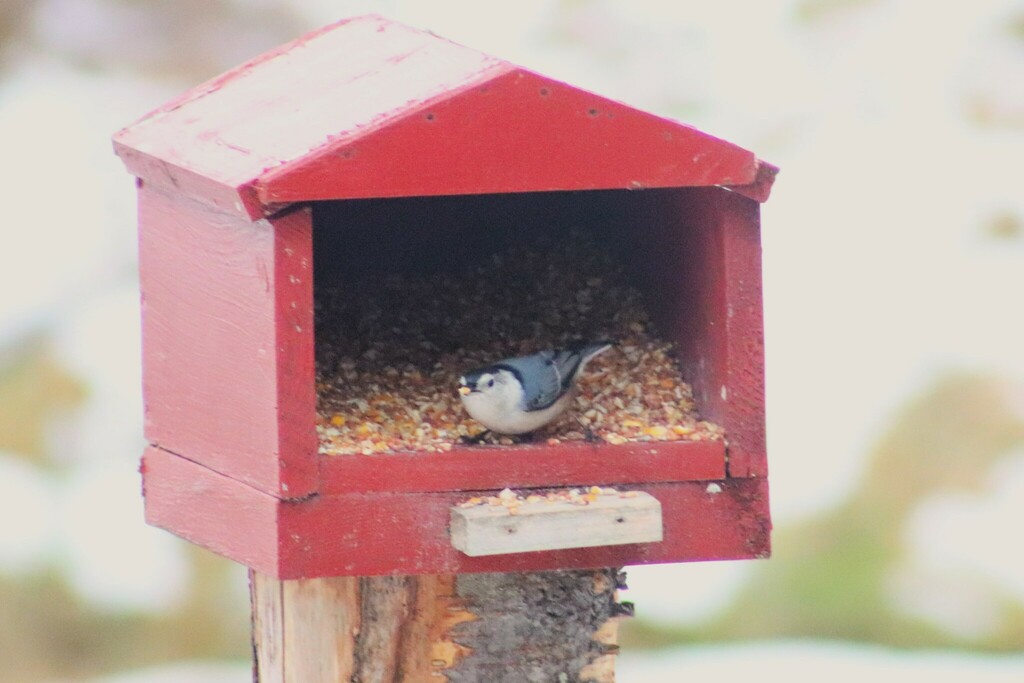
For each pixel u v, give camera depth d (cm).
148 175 843
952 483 1733
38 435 1712
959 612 1606
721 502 790
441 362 909
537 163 738
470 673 830
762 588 1647
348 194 722
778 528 1702
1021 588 1619
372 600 823
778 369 1825
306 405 741
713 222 809
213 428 802
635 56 1808
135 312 1788
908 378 1800
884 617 1608
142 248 871
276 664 842
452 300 965
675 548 786
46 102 1828
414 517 757
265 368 747
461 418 837
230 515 785
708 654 1564
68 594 1608
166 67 1802
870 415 1770
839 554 1681
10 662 1562
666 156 750
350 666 823
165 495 852
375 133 720
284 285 735
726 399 793
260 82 894
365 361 902
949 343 1831
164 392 853
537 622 833
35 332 1761
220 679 1537
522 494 770
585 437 800
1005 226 1875
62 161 1834
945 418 1769
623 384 863
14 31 1808
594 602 838
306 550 744
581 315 943
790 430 1786
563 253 992
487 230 998
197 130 845
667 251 890
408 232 989
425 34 878
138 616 1609
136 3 1802
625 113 744
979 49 1875
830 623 1606
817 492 1727
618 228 978
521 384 780
